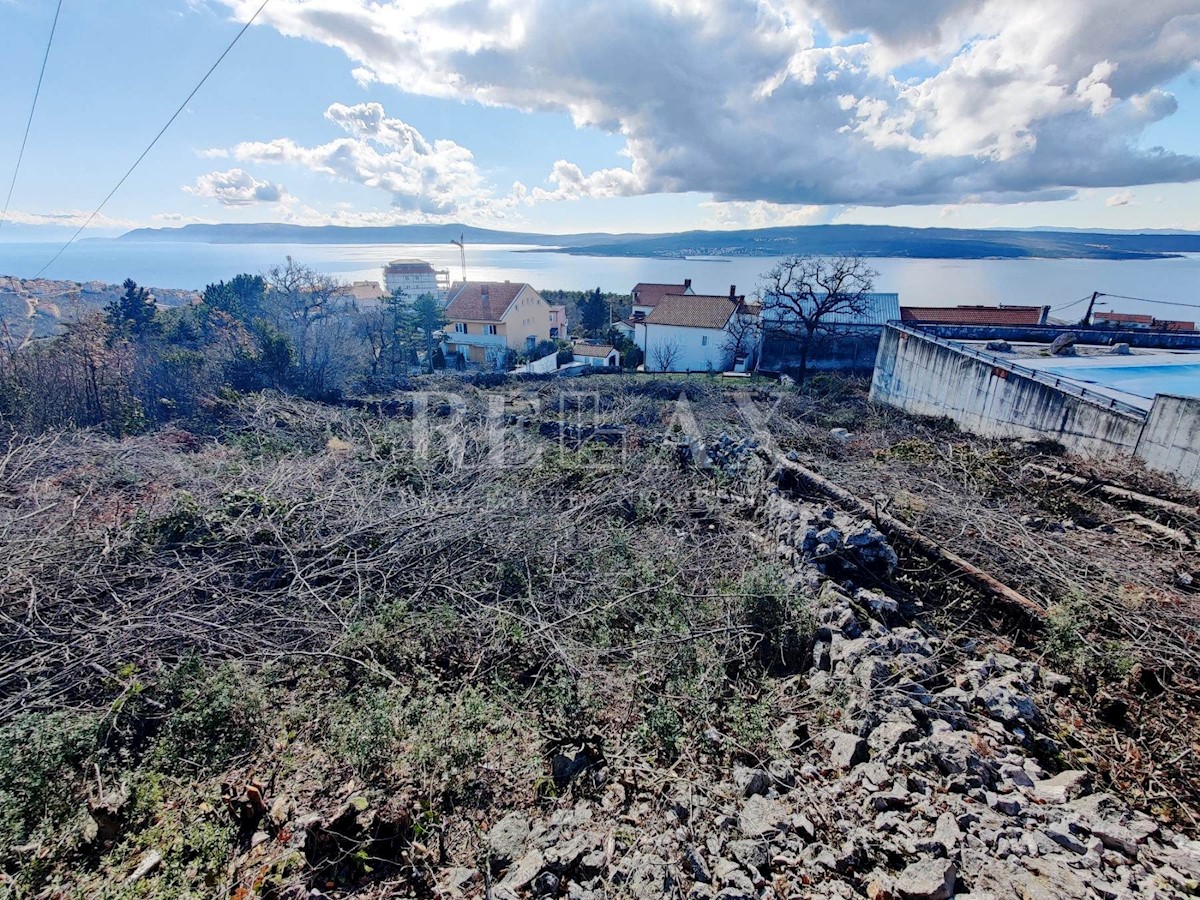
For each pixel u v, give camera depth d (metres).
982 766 3.11
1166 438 8.27
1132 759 3.40
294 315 24.77
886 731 3.36
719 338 28.75
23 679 4.14
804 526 5.74
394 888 2.65
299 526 6.26
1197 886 2.46
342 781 3.21
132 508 6.73
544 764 3.35
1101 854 2.61
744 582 4.92
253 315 25.16
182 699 3.83
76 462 8.38
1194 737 3.55
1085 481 8.25
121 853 2.85
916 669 3.98
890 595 5.12
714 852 2.68
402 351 26.48
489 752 3.42
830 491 7.02
